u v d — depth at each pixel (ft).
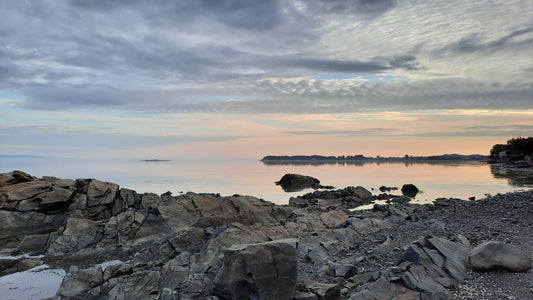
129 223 104.17
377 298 41.96
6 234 112.78
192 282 55.52
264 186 280.92
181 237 86.43
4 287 67.05
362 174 452.35
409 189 220.43
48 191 133.08
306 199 184.24
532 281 43.83
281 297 43.50
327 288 45.21
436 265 49.49
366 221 94.89
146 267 71.26
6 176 141.90
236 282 44.96
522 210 87.10
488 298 40.98
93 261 84.84
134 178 363.76
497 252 49.52
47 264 82.28
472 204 107.96
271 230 90.27
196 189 249.96
